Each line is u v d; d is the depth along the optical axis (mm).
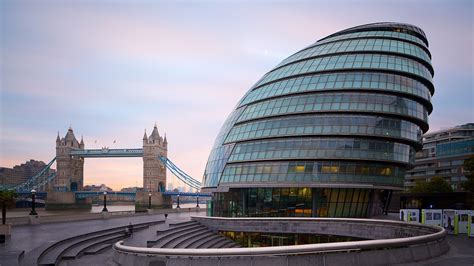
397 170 69688
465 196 76188
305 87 72438
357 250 20922
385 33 78438
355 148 66625
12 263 25359
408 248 22656
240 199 73125
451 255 24797
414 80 72250
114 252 30812
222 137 83188
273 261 20094
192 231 53719
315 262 19922
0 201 46031
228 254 20641
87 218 62031
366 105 68250
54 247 33812
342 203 67125
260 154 70750
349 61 72500
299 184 66125
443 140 160500
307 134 67938
